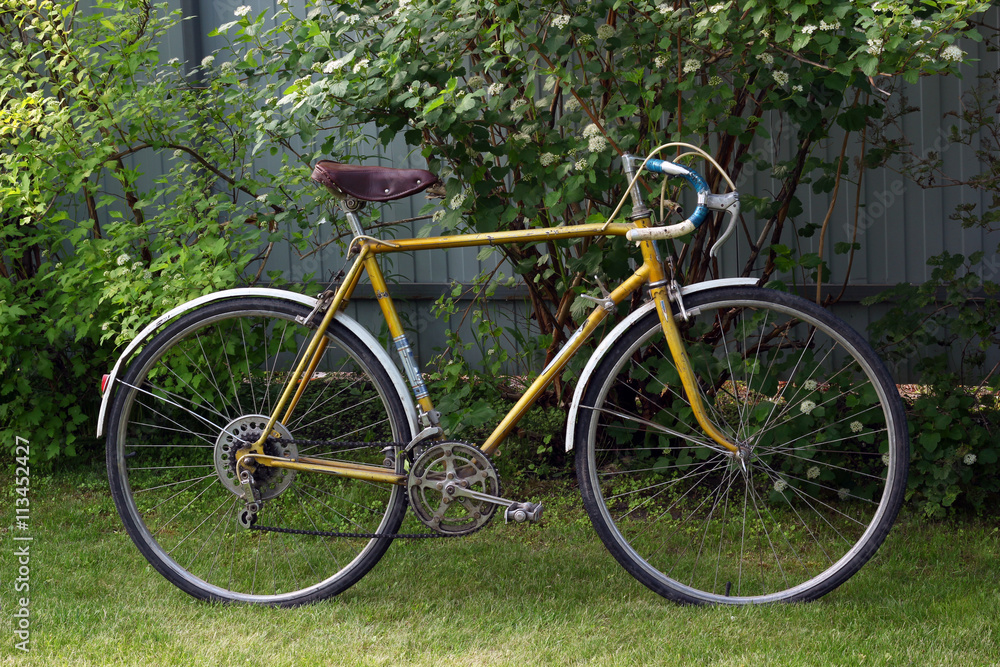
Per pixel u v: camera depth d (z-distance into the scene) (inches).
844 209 156.7
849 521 109.0
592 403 86.6
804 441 109.5
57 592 89.3
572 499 117.6
